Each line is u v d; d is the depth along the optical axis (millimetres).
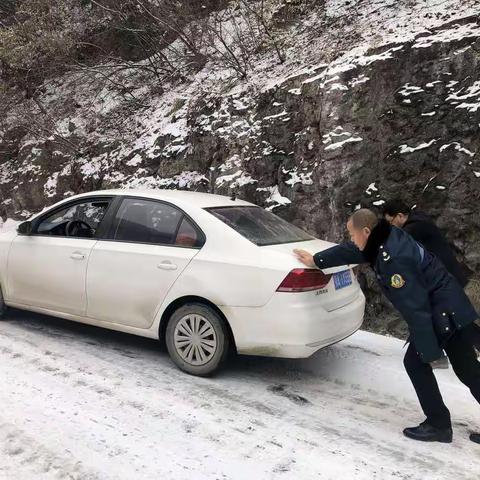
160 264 4484
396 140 6297
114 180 9719
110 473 2996
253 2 10453
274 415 3785
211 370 4297
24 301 5473
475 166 5730
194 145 8758
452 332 3367
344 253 3824
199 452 3258
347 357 4867
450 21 6637
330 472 3109
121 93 12203
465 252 5676
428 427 3518
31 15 11867
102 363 4609
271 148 7559
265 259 4109
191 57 10859
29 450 3193
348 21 8625
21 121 12391
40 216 5453
